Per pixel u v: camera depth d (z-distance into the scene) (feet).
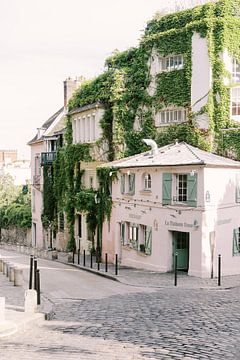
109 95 119.96
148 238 93.45
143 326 39.22
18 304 52.65
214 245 82.84
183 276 83.20
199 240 82.07
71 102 141.59
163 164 87.40
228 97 102.12
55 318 45.68
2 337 37.86
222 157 94.17
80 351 31.71
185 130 106.42
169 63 111.65
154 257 92.07
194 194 82.84
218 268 77.56
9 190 225.56
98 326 40.14
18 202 222.69
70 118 142.10
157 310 46.65
